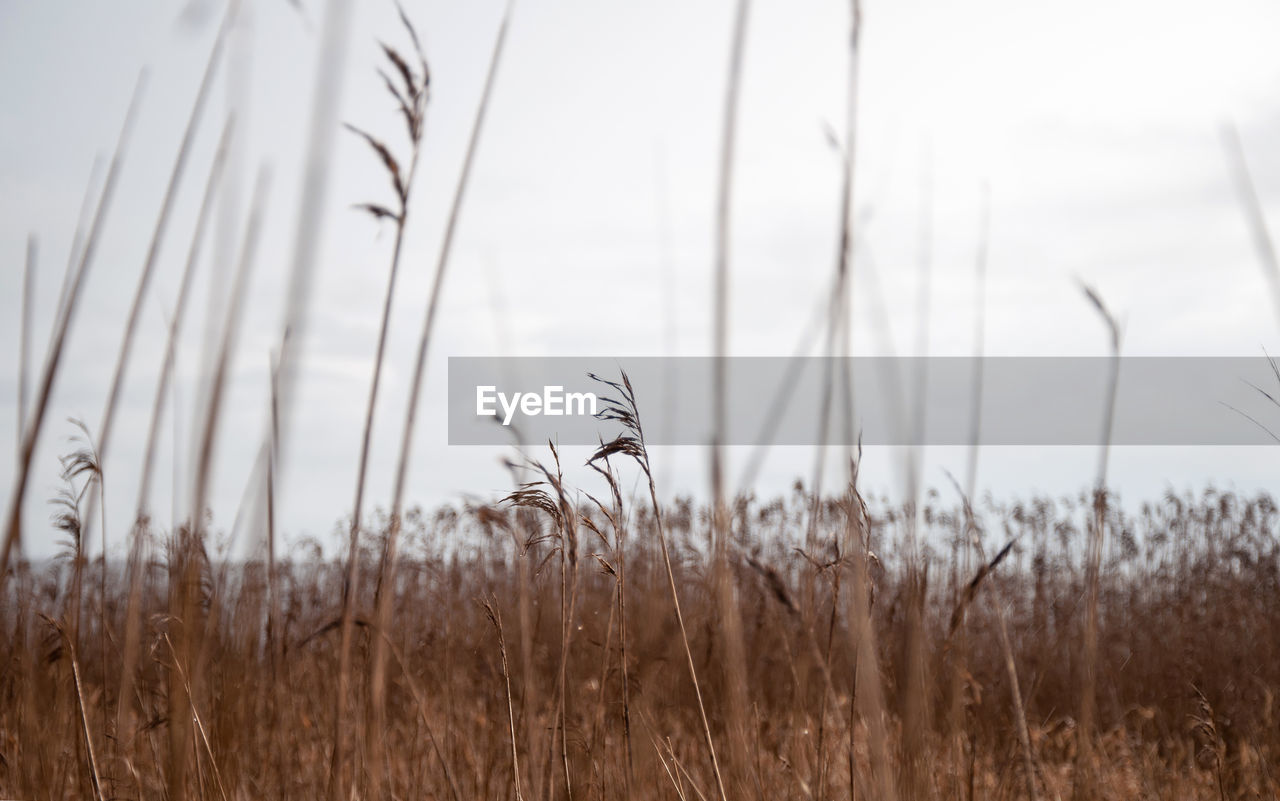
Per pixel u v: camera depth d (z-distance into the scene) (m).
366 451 2.40
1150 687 6.52
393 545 2.57
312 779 3.25
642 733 2.73
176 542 2.28
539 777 2.68
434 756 3.74
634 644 3.10
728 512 2.32
